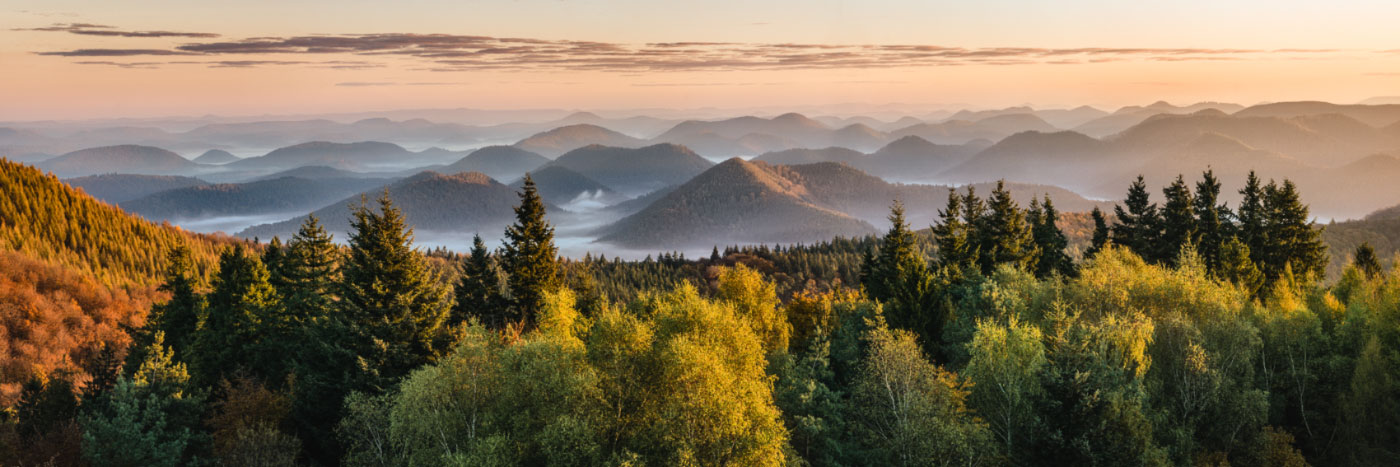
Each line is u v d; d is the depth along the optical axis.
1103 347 36.53
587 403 31.56
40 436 34.69
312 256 58.44
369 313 44.09
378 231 44.75
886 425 38.38
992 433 35.84
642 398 32.59
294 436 39.16
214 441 38.56
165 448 33.94
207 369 51.19
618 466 29.77
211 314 55.59
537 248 54.22
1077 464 32.25
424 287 44.91
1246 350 39.59
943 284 60.34
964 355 46.38
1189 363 37.69
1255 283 63.66
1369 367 38.72
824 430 38.16
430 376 32.75
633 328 33.66
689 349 31.30
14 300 99.06
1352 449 38.75
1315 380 41.66
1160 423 36.25
